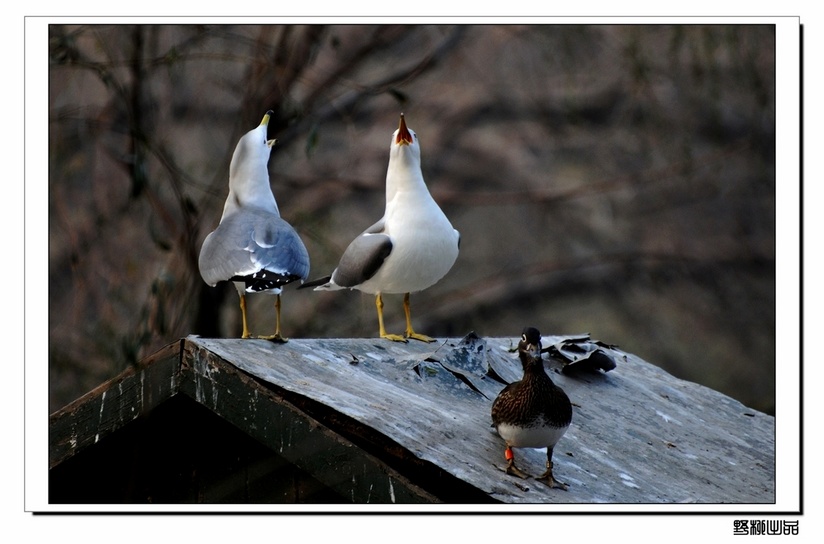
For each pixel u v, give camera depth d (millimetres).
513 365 9266
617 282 21219
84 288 15172
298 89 17969
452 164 21000
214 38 16844
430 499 6391
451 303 20719
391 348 8836
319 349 8117
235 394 6887
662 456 8477
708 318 21031
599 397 9422
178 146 17188
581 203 21141
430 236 9445
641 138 20484
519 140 21219
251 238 8250
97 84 15859
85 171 16594
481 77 20766
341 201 19438
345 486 6574
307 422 6676
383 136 19656
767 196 21031
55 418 7594
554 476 7156
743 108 20344
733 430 9688
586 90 20766
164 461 7820
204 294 14758
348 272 9578
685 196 21234
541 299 21031
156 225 15805
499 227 21297
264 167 8797
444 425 7219
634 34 18922
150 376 7180
